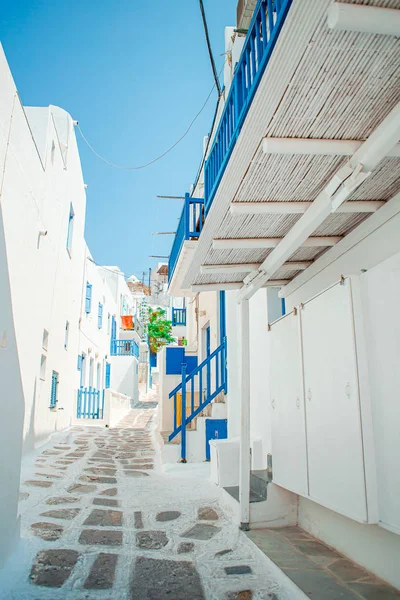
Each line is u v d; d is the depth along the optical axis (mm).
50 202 9641
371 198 3453
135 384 25719
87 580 3209
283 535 4293
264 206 3357
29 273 6410
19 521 3750
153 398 29016
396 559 3109
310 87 2258
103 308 20766
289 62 2131
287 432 4383
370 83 2227
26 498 5164
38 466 7055
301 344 4129
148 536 4195
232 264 4523
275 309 6320
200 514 4922
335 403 3436
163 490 5934
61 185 10984
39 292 8844
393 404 2857
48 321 9875
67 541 3928
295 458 4160
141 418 17000
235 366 7707
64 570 3346
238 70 3318
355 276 3316
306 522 4461
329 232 4102
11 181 4875
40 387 9156
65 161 11594
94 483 6152
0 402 3238
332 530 3965
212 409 8344
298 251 4492
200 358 12625
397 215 3326
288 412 4387
